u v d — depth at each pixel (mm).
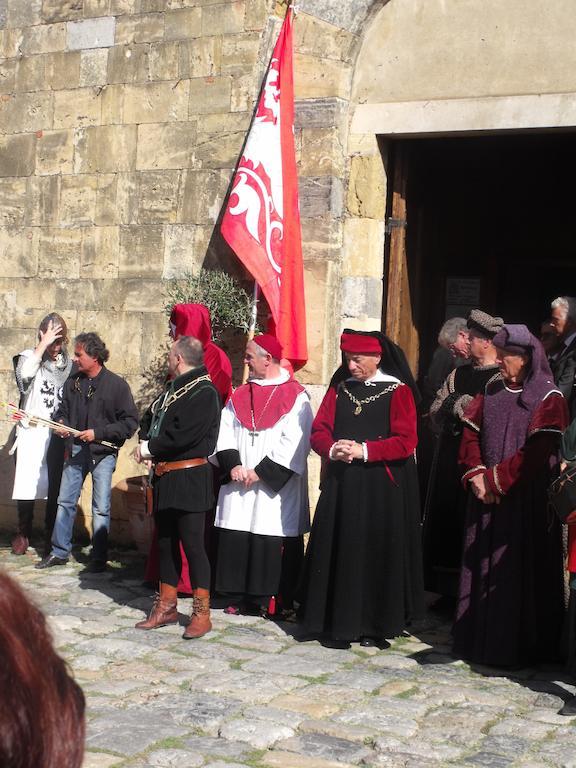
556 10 6250
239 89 7008
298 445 5609
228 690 4336
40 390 7008
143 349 7340
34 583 6273
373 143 6805
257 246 6602
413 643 5301
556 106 6258
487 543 4895
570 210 9656
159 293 7281
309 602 5195
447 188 8359
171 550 5367
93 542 6598
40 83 7734
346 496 5172
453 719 4082
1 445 7914
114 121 7449
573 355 5812
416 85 6672
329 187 6750
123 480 7363
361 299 6879
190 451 5195
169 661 4773
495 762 3641
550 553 4926
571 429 4379
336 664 4848
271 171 6648
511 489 4789
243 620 5645
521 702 4359
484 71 6461
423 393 7562
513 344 4812
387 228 7016
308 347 6809
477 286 9500
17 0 7801
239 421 5691
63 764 904
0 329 7879
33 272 7758
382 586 5145
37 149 7746
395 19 6707
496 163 9641
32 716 895
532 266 10055
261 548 5578
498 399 4914
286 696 4309
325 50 6770
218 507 5758
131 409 6613
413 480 5289
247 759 3615
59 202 7664
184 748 3688
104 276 7488
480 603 4883
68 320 7625
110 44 7457
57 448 7035
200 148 7141
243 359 6867
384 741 3791
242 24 6996
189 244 7180
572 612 4656
